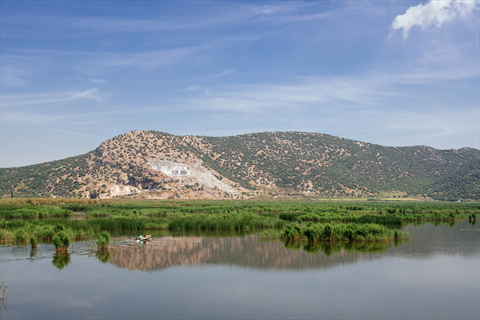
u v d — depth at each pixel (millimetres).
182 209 74312
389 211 74812
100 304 19078
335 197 195000
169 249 32719
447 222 60375
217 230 45969
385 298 20203
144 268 26109
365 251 32500
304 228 39000
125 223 45219
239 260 28625
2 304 19141
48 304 19094
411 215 64812
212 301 19547
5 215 60719
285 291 21234
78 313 17906
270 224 48438
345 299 19969
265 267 26562
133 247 33500
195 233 43375
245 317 17469
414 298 20219
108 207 85312
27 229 36531
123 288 21625
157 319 17219
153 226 46375
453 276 24469
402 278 23969
